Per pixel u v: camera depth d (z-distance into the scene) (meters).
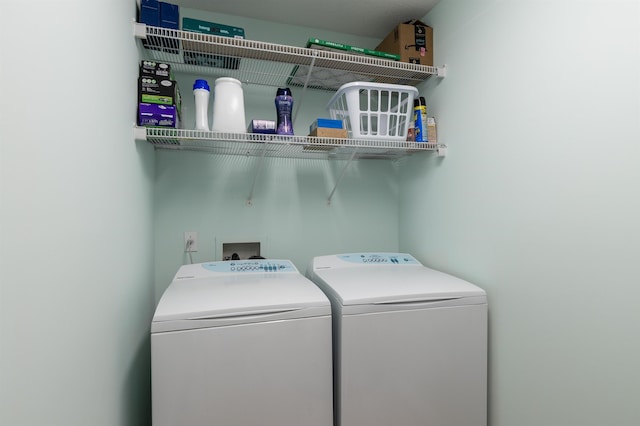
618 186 0.95
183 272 1.48
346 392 1.16
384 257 1.84
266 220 1.95
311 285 1.33
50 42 0.58
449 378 1.27
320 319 1.14
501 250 1.36
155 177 1.75
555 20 1.13
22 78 0.49
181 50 1.51
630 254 0.92
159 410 0.98
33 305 0.52
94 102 0.80
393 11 1.83
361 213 2.15
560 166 1.12
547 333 1.17
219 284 1.34
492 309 1.40
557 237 1.13
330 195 2.07
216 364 1.02
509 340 1.32
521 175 1.27
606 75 0.98
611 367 0.97
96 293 0.81
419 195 1.96
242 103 1.48
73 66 0.67
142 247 1.37
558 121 1.12
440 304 1.27
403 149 1.76
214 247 1.85
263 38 1.91
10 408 0.46
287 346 1.10
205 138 1.37
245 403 1.05
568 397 1.10
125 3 1.10
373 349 1.19
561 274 1.12
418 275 1.54
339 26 1.99
